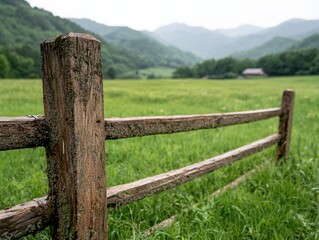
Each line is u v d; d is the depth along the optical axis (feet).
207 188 11.13
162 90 77.82
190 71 442.50
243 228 8.23
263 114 11.55
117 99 51.83
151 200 9.21
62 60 4.01
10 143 3.86
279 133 13.66
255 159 15.44
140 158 14.17
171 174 7.04
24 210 4.20
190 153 15.64
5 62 253.03
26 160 13.25
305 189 10.99
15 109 31.30
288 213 8.91
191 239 7.47
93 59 4.27
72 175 4.32
